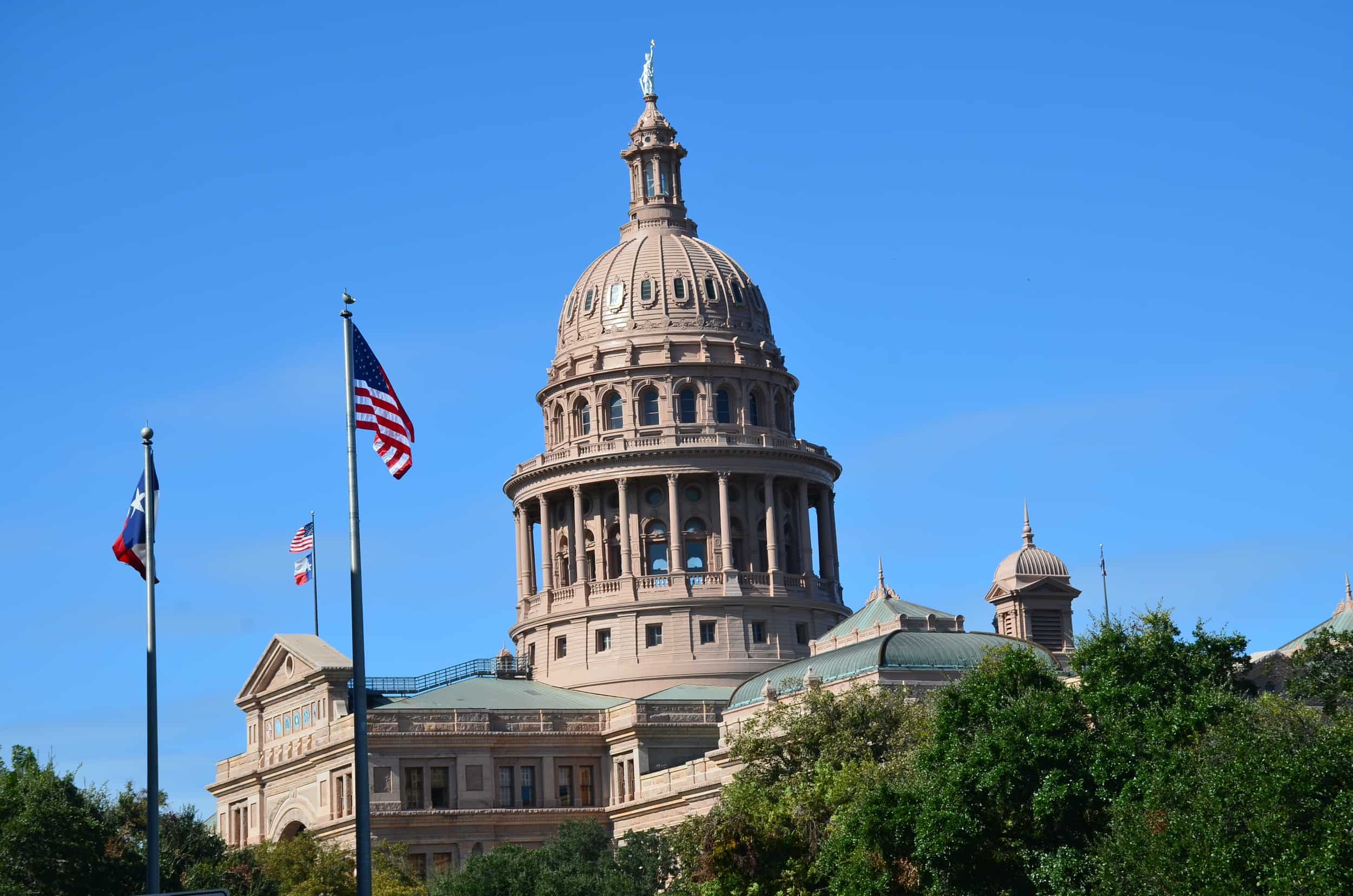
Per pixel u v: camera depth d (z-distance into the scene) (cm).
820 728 16150
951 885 12506
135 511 11525
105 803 18500
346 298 11088
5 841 15200
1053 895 11888
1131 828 11375
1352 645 14075
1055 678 13538
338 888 19138
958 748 13012
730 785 16462
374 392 11488
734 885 13850
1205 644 13312
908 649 19450
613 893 17150
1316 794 10762
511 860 17612
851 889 12725
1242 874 10694
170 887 17100
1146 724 12319
